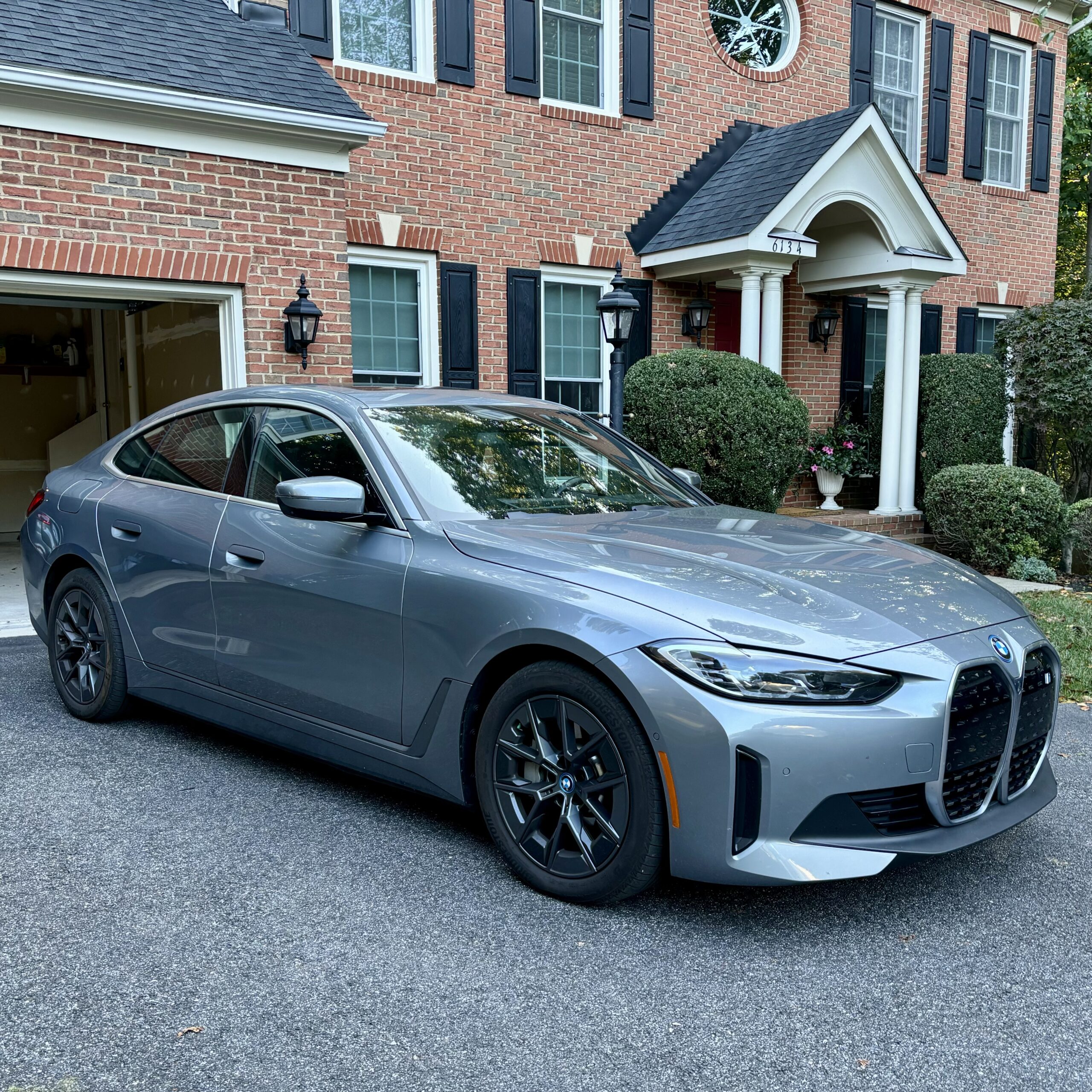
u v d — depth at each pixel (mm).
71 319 11664
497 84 9648
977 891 2967
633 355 10828
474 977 2424
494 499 3398
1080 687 5465
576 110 10141
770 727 2449
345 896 2832
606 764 2670
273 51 8008
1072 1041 2205
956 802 2705
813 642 2539
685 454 8867
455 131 9453
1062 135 15266
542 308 10203
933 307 13039
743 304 10156
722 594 2693
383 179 9102
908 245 10930
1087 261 16391
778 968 2498
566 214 10211
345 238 7859
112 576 4152
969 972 2498
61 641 4480
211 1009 2273
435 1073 2059
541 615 2742
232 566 3598
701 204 10672
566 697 2732
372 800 3564
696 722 2477
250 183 7371
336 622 3256
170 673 3951
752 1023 2254
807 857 2477
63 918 2680
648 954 2551
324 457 3496
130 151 6879
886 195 10656
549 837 2877
